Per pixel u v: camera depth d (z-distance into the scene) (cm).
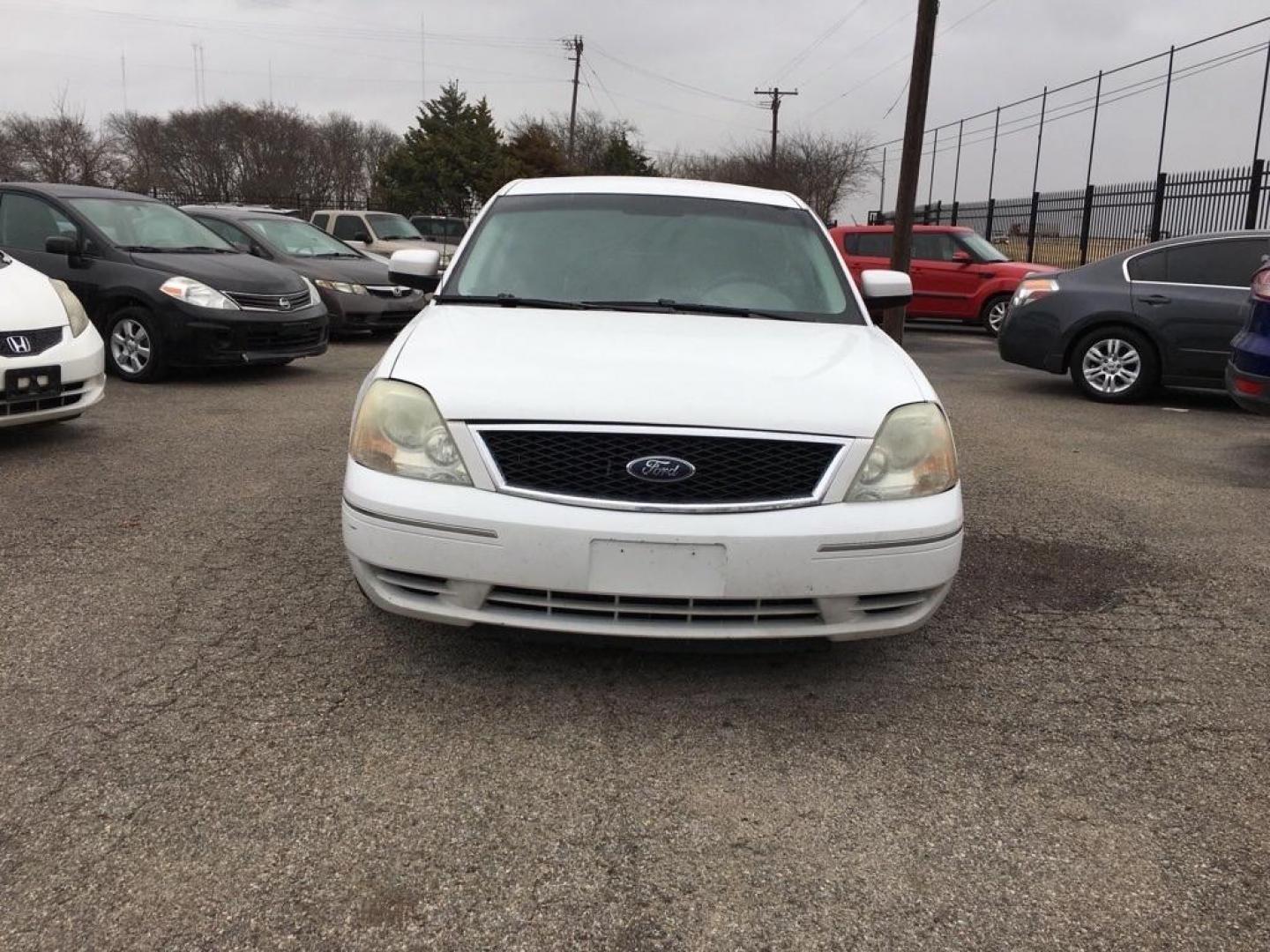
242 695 297
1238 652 351
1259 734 293
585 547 272
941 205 2972
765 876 225
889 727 293
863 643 351
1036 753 280
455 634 344
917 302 1602
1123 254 902
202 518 467
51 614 351
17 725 276
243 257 913
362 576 297
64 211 870
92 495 500
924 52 1377
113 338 852
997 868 230
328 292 1173
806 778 265
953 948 204
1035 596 402
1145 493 568
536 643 338
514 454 281
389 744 273
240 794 248
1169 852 237
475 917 209
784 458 282
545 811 246
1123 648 353
